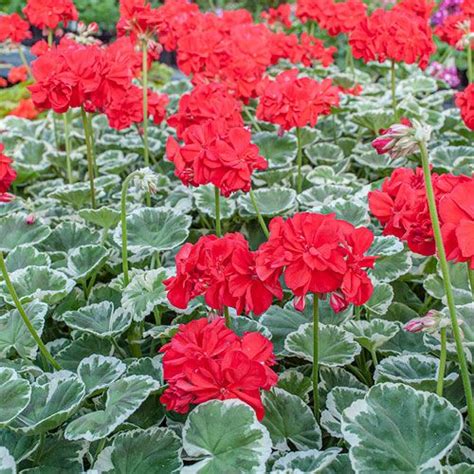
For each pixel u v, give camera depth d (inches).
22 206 131.6
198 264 65.9
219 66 135.3
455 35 167.8
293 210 123.4
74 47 107.1
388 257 99.8
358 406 63.5
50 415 68.6
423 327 63.5
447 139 159.2
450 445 59.4
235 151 80.7
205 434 61.9
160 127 175.2
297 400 76.8
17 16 183.5
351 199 111.3
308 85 113.1
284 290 97.4
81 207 134.2
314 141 155.6
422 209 65.2
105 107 112.7
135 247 102.0
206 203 122.3
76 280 103.2
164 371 65.0
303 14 181.2
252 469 59.3
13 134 173.9
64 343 97.8
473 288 69.7
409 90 183.6
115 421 66.6
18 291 94.0
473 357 76.4
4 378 70.6
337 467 64.8
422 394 64.0
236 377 62.7
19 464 72.4
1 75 291.4
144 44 127.6
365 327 86.2
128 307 88.0
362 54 140.8
